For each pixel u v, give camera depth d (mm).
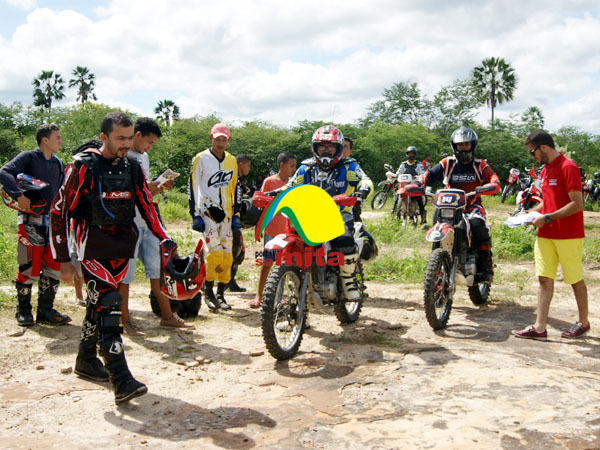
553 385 3848
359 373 4133
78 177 3523
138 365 4316
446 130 43438
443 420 3316
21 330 5016
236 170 6172
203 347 4789
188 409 3510
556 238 5016
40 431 3197
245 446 3023
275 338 4328
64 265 3602
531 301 6801
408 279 8227
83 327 3914
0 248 7848
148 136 5098
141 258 5277
